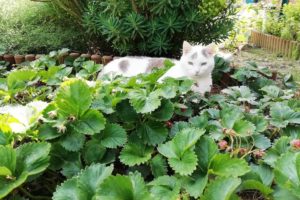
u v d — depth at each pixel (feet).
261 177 1.56
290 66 5.05
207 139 1.63
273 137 2.01
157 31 3.92
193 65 2.78
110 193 1.30
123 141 1.73
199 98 2.32
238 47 6.10
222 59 3.63
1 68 4.00
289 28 5.79
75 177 1.48
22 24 4.99
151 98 1.84
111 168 1.45
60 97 1.74
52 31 4.83
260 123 1.94
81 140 1.69
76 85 1.76
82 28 4.74
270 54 5.89
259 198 1.58
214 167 1.51
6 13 5.03
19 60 4.46
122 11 3.92
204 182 1.45
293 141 1.63
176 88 2.12
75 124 1.72
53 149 1.70
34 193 1.74
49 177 1.76
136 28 3.85
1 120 1.72
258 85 3.19
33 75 2.73
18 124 1.73
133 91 1.95
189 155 1.52
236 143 1.79
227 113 1.92
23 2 5.16
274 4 6.87
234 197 1.39
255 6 6.97
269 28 6.40
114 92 2.11
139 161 1.67
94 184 1.40
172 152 1.60
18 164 1.51
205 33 4.20
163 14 3.88
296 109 2.08
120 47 4.14
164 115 1.86
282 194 1.42
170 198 1.41
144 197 1.31
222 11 4.25
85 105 1.73
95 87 2.17
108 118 1.91
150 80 2.39
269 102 2.36
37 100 2.36
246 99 2.39
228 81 3.67
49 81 2.86
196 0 4.02
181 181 1.51
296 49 5.43
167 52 4.26
